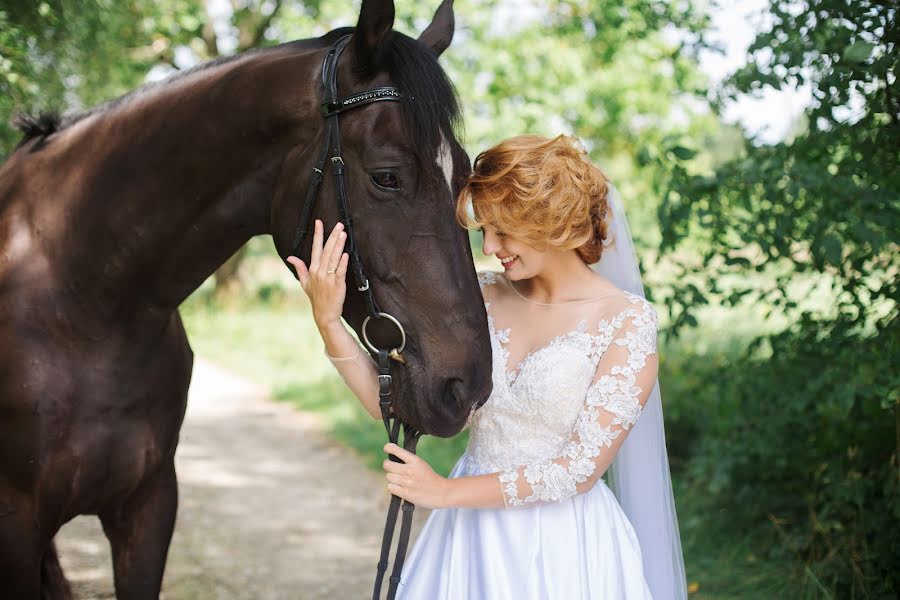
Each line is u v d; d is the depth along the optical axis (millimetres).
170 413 1964
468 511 1793
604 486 1819
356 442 5902
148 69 12234
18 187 1907
